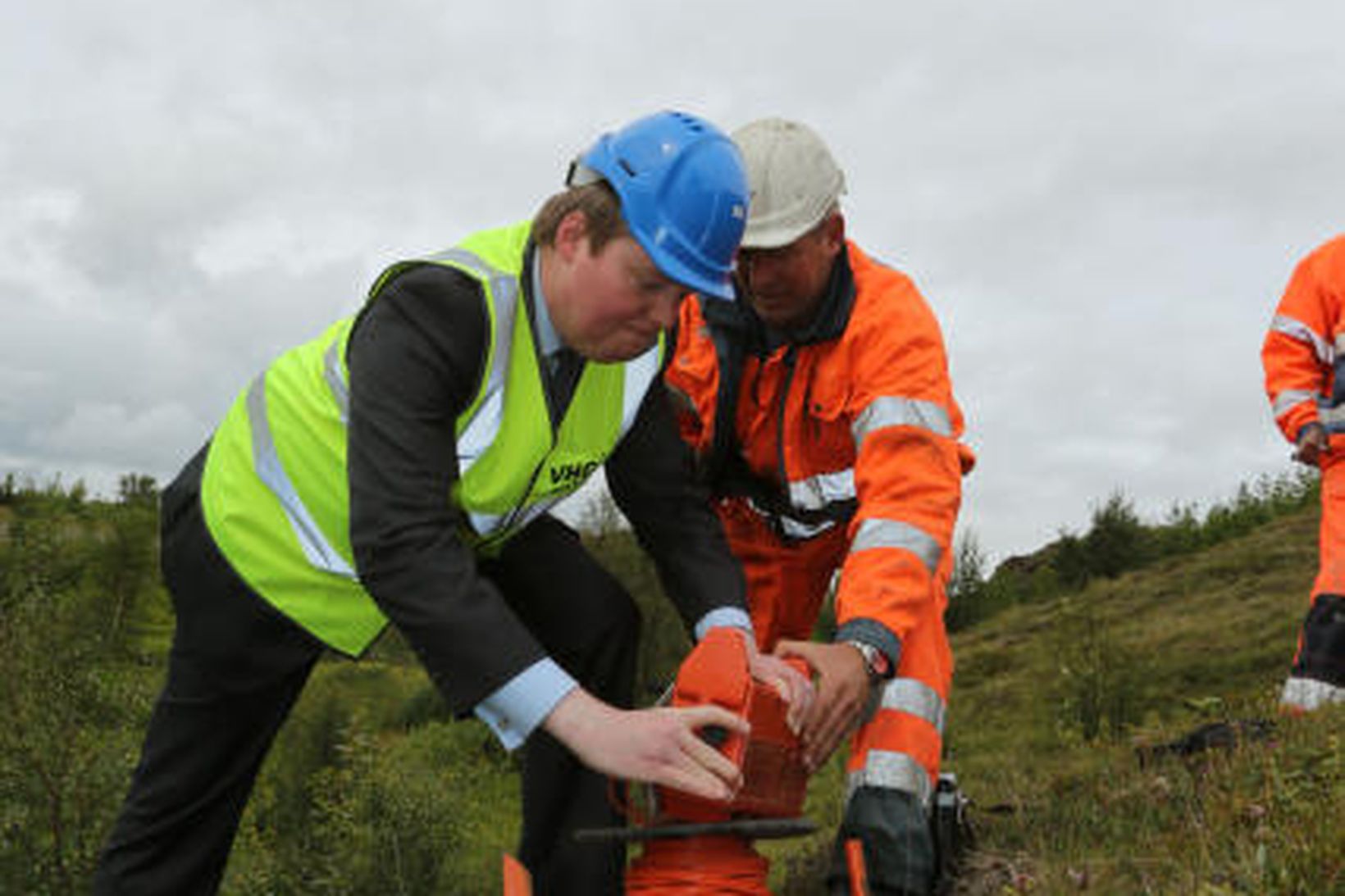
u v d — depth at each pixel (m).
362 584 1.76
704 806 1.83
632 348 1.87
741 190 1.80
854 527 2.59
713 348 3.12
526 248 1.92
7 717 5.37
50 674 5.47
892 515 2.49
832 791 6.56
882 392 2.67
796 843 5.12
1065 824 3.19
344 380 1.98
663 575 2.38
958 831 3.08
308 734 7.98
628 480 2.35
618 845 2.19
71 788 5.36
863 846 2.52
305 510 1.99
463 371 1.84
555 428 2.01
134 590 20.30
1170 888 2.36
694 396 3.19
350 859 6.72
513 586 2.34
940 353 2.75
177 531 2.10
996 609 16.77
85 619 6.14
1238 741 3.30
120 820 2.14
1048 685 9.29
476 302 1.83
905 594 2.36
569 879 2.18
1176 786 3.24
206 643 2.06
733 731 1.67
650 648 11.77
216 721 2.09
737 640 1.80
